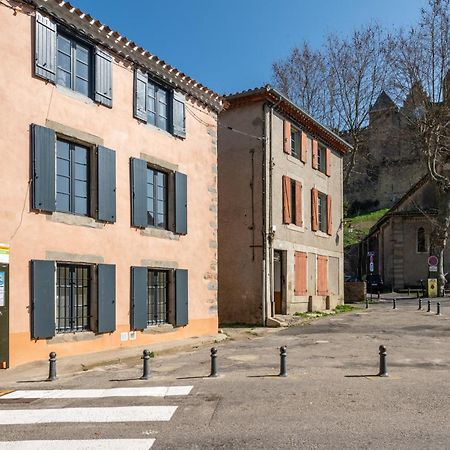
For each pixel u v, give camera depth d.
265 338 15.37
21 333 10.05
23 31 10.42
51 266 10.62
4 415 6.68
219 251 19.91
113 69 12.68
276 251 20.48
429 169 32.25
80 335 11.32
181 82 14.93
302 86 37.09
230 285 19.56
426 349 12.70
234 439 5.63
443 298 31.59
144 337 13.12
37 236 10.46
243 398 7.46
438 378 8.98
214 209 16.38
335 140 25.69
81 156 11.81
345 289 29.78
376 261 47.91
